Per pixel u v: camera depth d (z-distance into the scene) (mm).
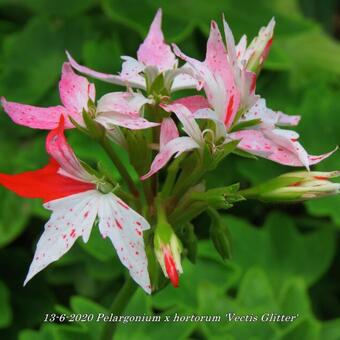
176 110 229
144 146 239
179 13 429
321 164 413
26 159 401
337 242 429
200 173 236
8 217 387
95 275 379
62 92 238
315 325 342
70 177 230
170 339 332
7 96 422
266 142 233
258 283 359
